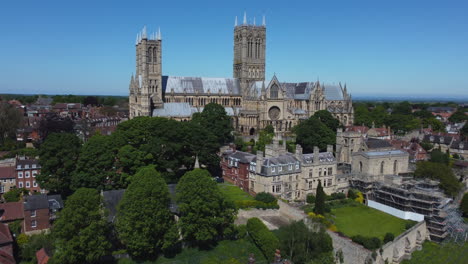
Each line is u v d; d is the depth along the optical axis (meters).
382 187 128.75
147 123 129.38
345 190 140.00
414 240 105.88
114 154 121.88
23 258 86.38
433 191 121.88
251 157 133.62
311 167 129.38
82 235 79.12
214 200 93.19
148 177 89.19
